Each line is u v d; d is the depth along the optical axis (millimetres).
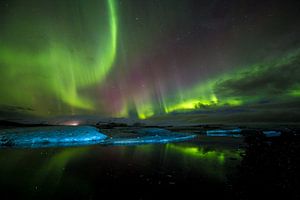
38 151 9328
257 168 5043
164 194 3988
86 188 4332
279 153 5652
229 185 4445
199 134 18672
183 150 9586
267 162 5199
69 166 6270
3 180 4836
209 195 3902
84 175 5297
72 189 4258
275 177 4406
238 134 18234
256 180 4375
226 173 5430
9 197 3822
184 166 6301
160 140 13742
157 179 4957
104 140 13750
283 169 4770
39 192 4082
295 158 5262
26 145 11438
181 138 14977
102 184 4586
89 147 10695
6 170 5766
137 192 4094
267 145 6316
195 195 3916
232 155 8195
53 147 10766
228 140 13820
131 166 6285
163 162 6910
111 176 5215
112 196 3889
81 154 8492
